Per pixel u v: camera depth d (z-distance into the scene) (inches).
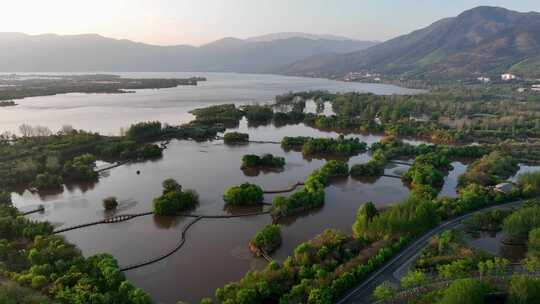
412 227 5570.9
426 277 4498.0
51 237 5610.2
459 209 6417.3
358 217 6048.2
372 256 4926.2
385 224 5541.3
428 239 5565.9
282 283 4431.6
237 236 6279.5
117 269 4667.8
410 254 5157.5
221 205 7583.7
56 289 4202.8
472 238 5841.5
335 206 7578.7
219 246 5935.0
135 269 5265.8
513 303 3946.9
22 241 5772.6
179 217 7022.6
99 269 4697.3
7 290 3922.2
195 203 7628.0
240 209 7386.8
